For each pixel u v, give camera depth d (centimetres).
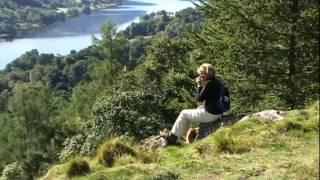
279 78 1802
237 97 1936
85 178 749
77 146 2045
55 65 14925
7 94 11369
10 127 6153
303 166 683
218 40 1894
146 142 959
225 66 1927
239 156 771
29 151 5409
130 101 2280
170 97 2817
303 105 1730
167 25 17150
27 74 15662
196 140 912
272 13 1758
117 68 6103
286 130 851
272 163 721
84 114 5709
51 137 6119
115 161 851
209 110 910
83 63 14388
